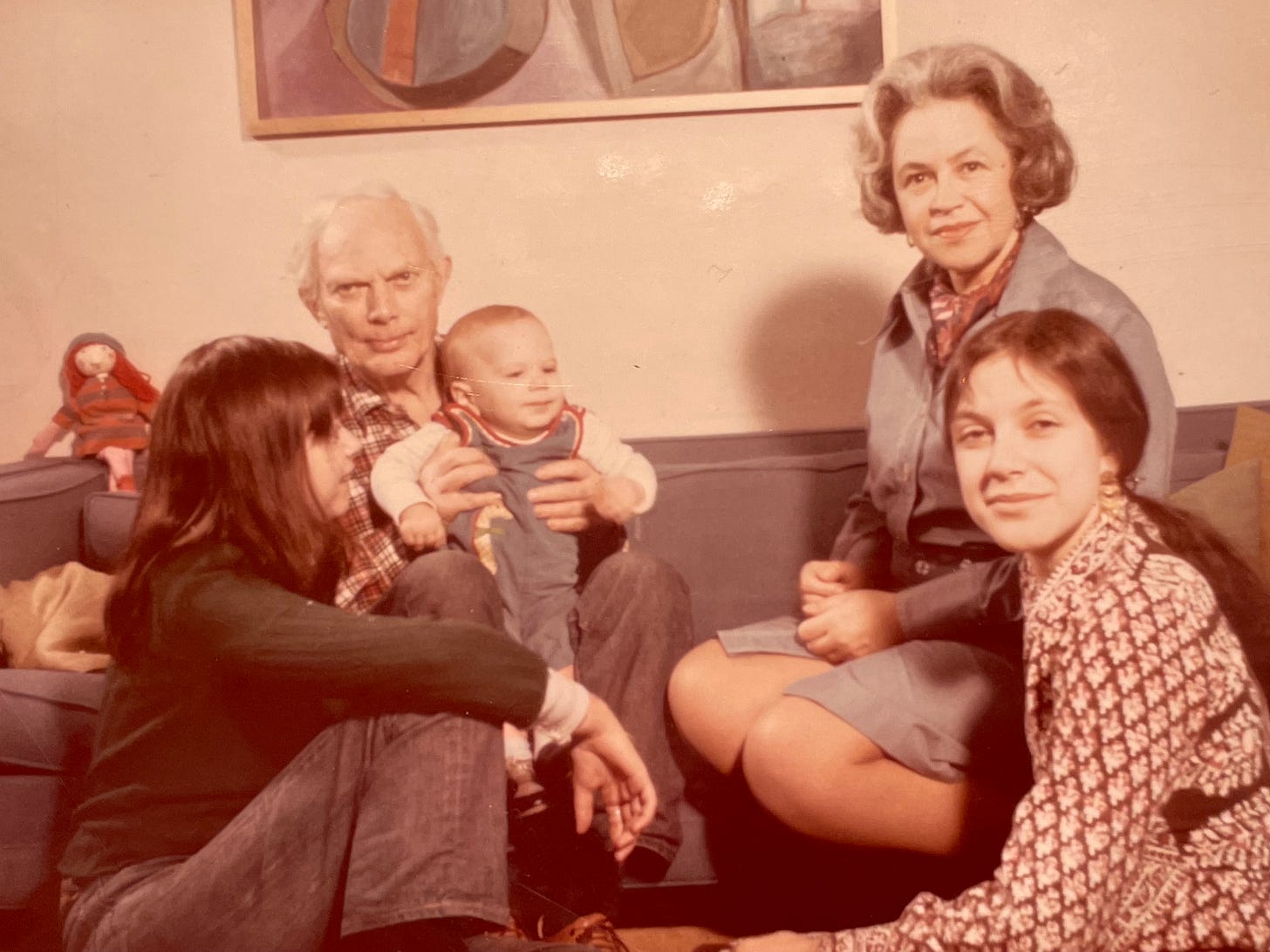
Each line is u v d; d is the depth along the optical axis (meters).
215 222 2.18
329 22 2.13
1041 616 1.28
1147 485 1.58
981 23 2.15
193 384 1.39
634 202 2.15
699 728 1.65
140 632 1.35
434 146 2.15
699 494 1.97
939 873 1.56
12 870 1.70
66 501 2.06
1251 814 1.21
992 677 1.54
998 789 1.51
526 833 1.62
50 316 2.20
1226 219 2.18
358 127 2.13
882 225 1.90
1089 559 1.30
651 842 1.60
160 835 1.33
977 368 1.45
